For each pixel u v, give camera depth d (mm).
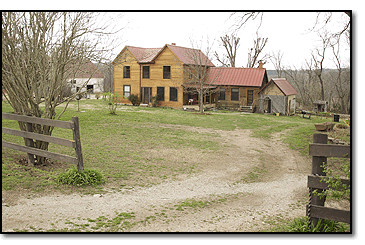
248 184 9805
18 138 13117
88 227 5414
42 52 8953
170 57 37281
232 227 5926
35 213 5777
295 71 55250
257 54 52438
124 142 15102
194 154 13859
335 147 5098
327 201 7594
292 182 10258
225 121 27094
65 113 25078
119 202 6965
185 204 7281
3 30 8172
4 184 6945
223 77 39938
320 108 42500
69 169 8250
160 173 10219
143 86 39219
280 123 27797
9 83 8617
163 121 24281
